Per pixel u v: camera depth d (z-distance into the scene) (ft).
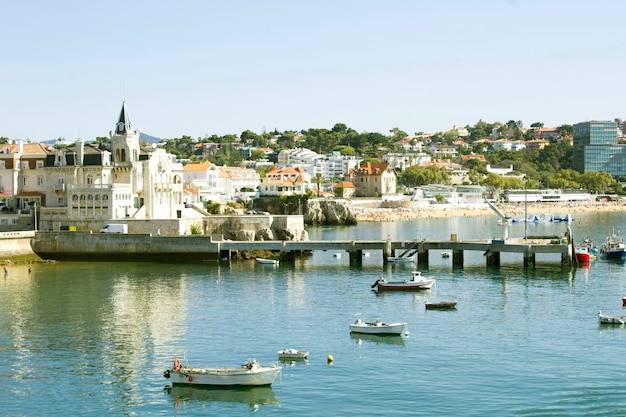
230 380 255.50
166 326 335.47
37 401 246.27
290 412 234.17
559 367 271.90
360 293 409.69
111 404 243.60
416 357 285.43
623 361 278.05
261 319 346.95
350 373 268.00
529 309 364.17
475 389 250.57
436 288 422.41
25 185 610.24
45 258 547.49
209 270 497.87
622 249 536.01
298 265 524.11
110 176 598.34
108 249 542.16
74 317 354.74
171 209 628.69
